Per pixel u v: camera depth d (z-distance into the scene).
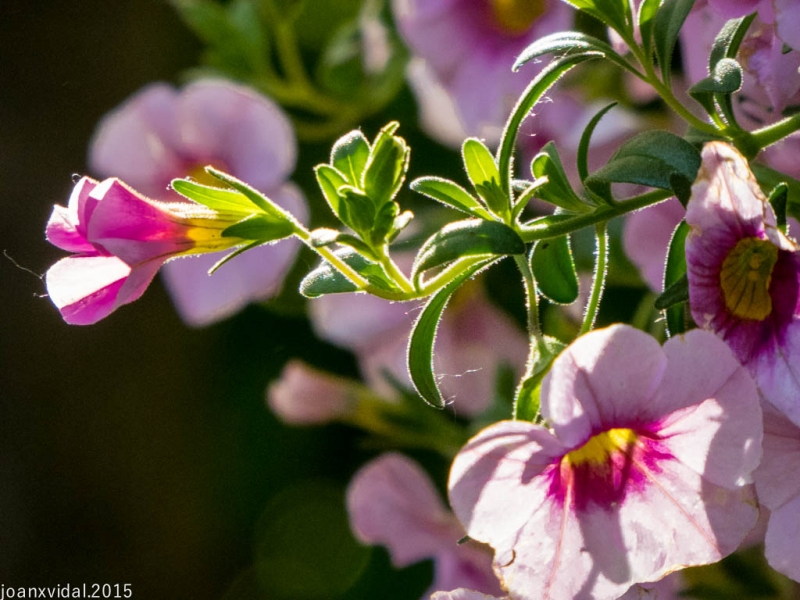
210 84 0.43
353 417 0.44
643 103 0.41
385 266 0.34
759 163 0.35
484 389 0.44
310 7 0.49
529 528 0.32
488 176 0.33
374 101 0.46
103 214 0.34
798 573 0.32
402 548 0.43
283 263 0.43
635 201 0.33
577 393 0.32
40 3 0.54
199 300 0.43
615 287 0.41
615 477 0.33
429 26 0.42
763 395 0.32
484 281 0.44
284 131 0.43
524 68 0.41
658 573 0.32
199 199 0.34
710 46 0.36
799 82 0.34
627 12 0.34
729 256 0.32
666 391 0.32
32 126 0.54
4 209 0.54
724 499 0.32
